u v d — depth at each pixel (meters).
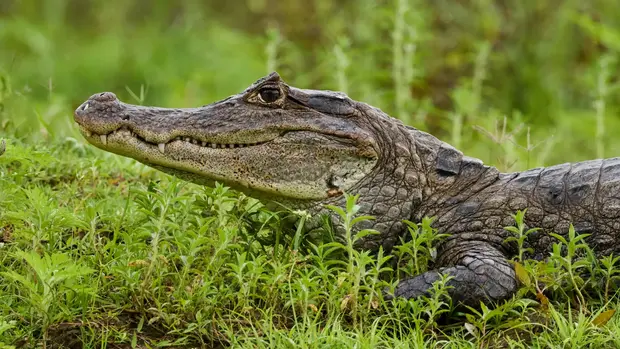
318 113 11.20
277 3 29.53
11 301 9.62
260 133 11.05
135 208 12.01
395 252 10.87
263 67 24.92
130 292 9.76
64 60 29.14
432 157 11.65
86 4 35.69
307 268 10.66
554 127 22.03
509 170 15.09
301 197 11.16
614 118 21.16
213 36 29.27
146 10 35.62
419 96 23.83
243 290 9.70
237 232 10.62
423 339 9.81
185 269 9.65
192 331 9.55
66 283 9.32
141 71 28.27
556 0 25.72
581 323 9.70
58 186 12.83
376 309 10.07
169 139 10.98
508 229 10.76
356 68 21.50
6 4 33.91
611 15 25.56
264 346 9.34
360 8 25.73
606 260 10.55
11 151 11.73
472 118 18.84
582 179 11.61
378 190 11.28
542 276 10.55
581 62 25.12
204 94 23.97
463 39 25.42
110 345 9.36
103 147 11.09
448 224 11.36
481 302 9.91
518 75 24.56
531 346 9.76
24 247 10.45
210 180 11.23
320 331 9.67
